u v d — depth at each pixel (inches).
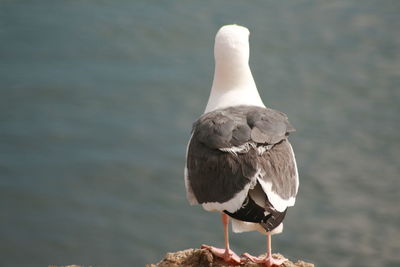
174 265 374.6
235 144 327.3
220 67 390.3
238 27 395.2
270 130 334.0
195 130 350.6
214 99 393.1
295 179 337.7
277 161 327.6
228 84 390.3
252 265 364.5
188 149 352.5
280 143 338.6
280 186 323.0
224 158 327.0
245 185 318.7
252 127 337.7
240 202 318.0
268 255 367.2
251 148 326.3
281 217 318.7
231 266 369.1
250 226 331.0
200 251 377.7
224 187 324.2
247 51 392.8
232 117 343.6
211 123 340.5
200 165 334.6
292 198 330.6
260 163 322.3
